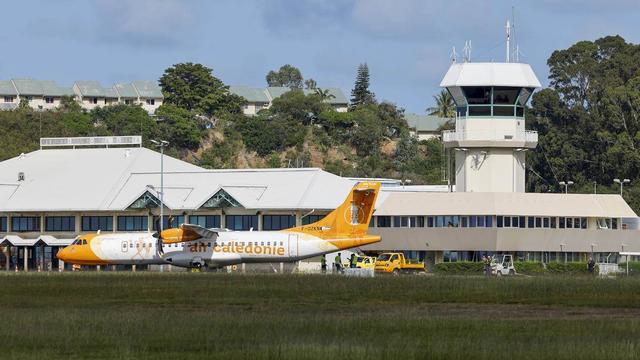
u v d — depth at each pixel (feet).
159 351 573.74
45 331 638.53
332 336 613.52
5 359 554.87
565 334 623.77
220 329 641.40
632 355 547.49
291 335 617.21
